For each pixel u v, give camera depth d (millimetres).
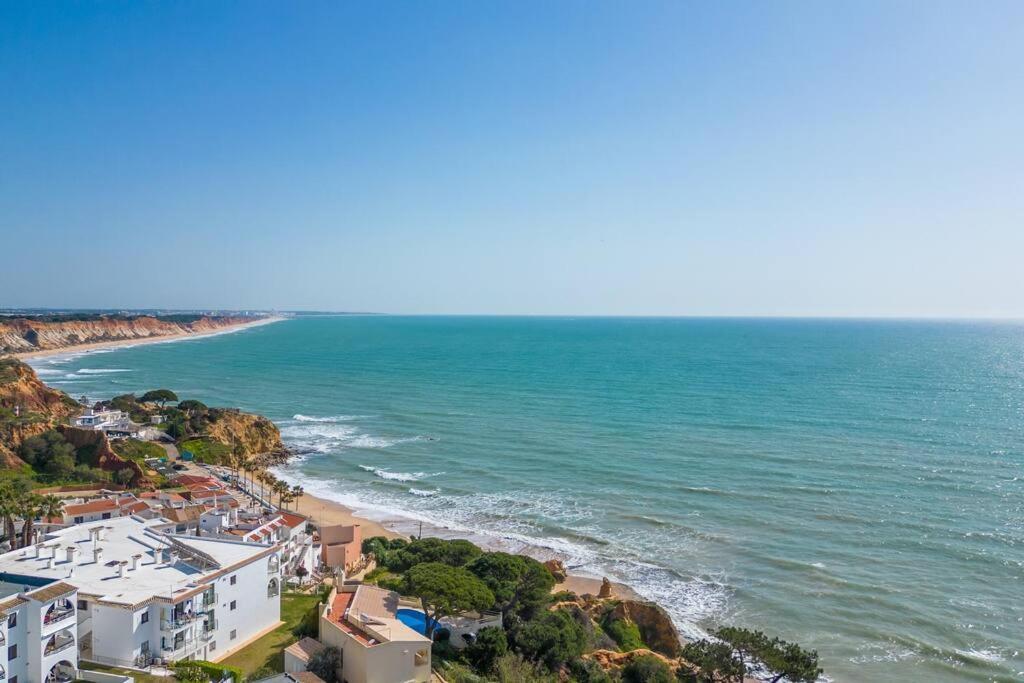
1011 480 105438
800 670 46906
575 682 47781
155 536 55500
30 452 99438
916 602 66562
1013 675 54719
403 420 165000
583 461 121688
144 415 143250
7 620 36750
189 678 41438
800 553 78438
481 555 63531
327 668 43344
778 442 134125
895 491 100375
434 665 46188
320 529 76625
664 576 73438
